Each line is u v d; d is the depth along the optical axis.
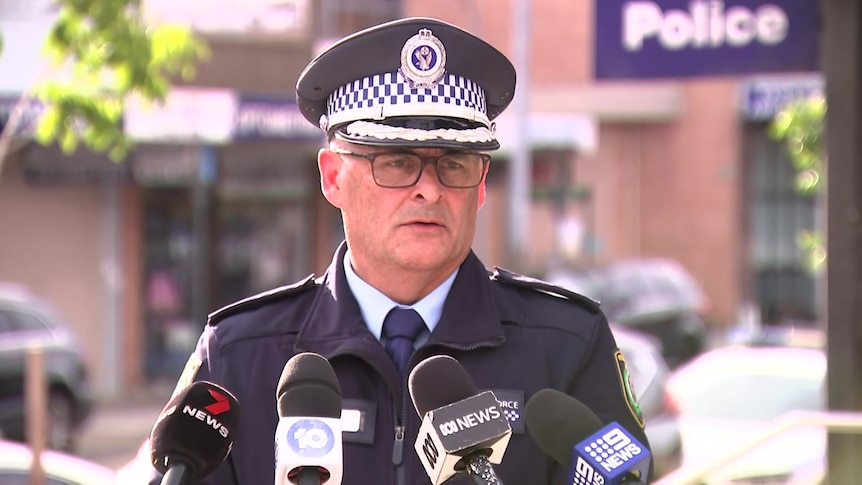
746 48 18.97
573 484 7.13
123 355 60.97
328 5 73.75
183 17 56.03
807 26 18.67
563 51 96.62
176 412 7.48
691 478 17.62
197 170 58.12
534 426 7.48
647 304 70.12
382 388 8.56
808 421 16.61
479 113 8.61
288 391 7.20
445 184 8.45
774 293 99.44
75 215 59.50
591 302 9.20
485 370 8.64
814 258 40.41
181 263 62.59
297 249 67.00
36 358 21.66
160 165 57.75
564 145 74.25
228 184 64.25
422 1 82.88
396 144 8.23
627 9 19.55
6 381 39.84
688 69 19.28
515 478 8.38
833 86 17.30
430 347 8.56
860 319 17.20
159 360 62.12
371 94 8.45
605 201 99.88
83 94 32.94
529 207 90.44
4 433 39.47
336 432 6.98
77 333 59.53
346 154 8.56
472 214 8.66
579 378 8.87
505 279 9.30
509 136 68.75
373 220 8.51
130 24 32.31
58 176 57.00
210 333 9.01
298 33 60.44
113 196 60.44
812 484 23.31
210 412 7.54
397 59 8.39
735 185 99.31
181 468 7.43
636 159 101.25
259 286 65.94
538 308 9.09
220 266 64.50
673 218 100.81
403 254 8.45
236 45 58.69
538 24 96.62
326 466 6.87
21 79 47.53
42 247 58.44
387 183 8.40
